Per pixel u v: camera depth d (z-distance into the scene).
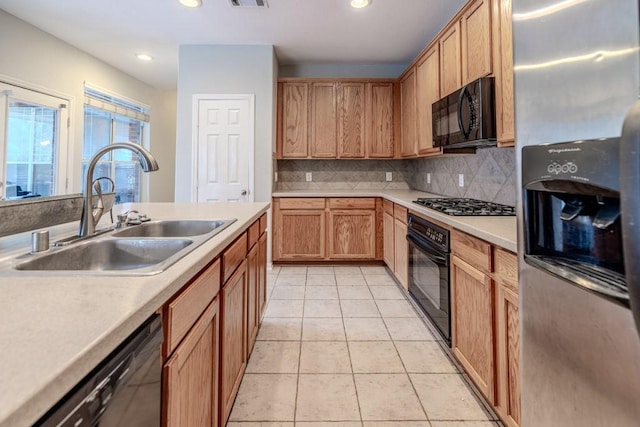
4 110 3.07
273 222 3.88
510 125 1.78
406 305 2.79
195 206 2.35
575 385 0.81
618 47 0.66
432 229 2.13
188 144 3.79
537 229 0.94
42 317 0.58
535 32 0.88
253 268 1.98
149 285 0.74
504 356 1.33
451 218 1.80
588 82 0.73
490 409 1.54
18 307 0.62
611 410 0.71
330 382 1.75
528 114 0.91
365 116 4.12
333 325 2.41
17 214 1.08
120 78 4.61
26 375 0.42
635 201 0.57
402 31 3.37
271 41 3.63
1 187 3.08
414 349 2.08
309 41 3.63
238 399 1.61
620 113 0.66
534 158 0.88
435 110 2.69
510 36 1.78
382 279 3.48
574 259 0.86
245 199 3.82
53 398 0.42
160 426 0.76
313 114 4.11
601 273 0.75
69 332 0.53
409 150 3.71
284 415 1.51
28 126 3.34
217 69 3.75
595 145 0.70
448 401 1.60
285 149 4.11
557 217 0.91
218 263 1.22
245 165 3.81
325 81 4.09
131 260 1.29
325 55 4.03
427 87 3.11
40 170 3.49
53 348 0.48
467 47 2.27
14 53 3.11
